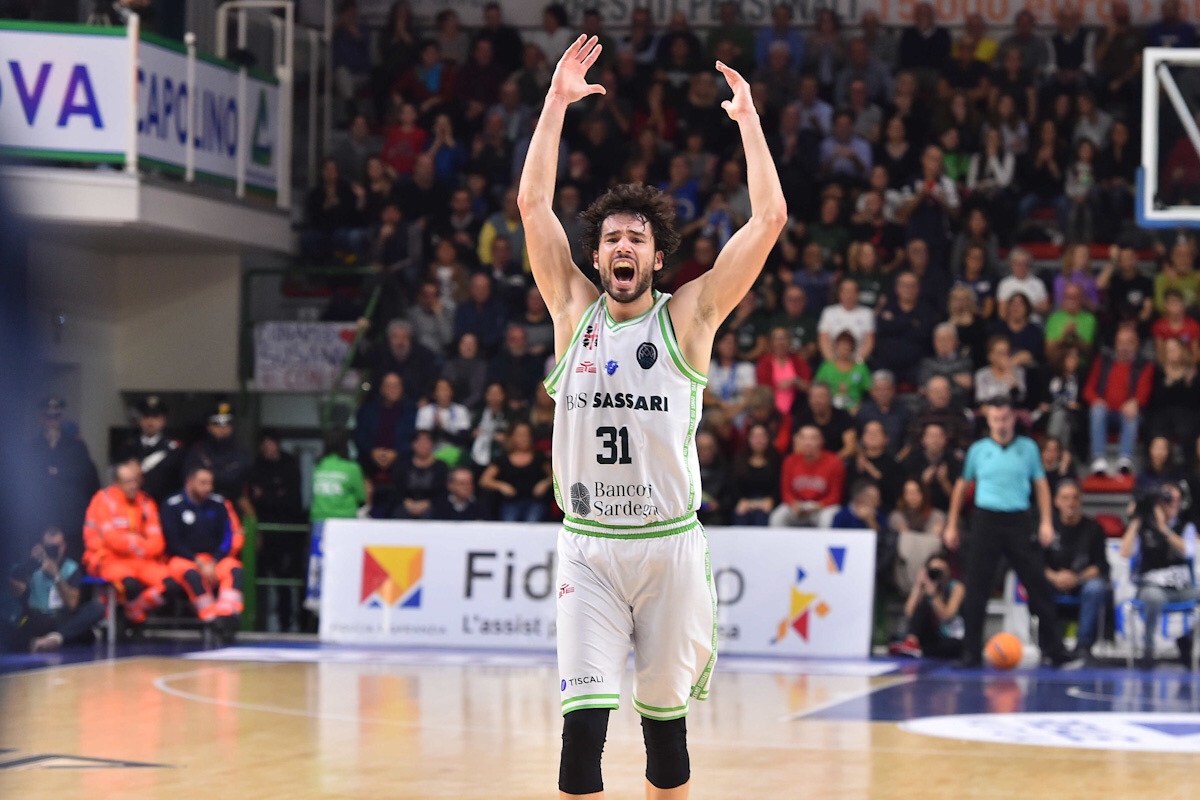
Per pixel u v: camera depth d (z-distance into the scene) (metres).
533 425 14.47
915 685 10.77
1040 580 12.14
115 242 15.70
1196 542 12.48
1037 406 14.54
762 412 13.89
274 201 16.58
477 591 13.38
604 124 17.17
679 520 4.53
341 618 13.54
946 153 16.89
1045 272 16.45
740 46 18.41
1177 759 7.39
